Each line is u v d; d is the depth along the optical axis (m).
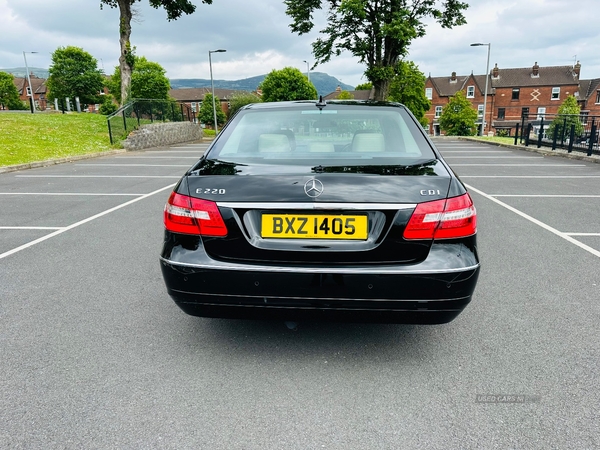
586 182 9.51
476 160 14.18
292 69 74.50
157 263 4.41
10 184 9.55
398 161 2.56
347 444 1.93
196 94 114.88
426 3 33.00
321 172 2.34
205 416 2.12
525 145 19.12
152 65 75.81
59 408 2.17
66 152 15.55
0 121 19.50
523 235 5.37
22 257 4.59
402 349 2.72
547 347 2.74
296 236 2.29
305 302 2.28
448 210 2.26
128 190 8.70
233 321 3.12
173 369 2.52
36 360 2.60
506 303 3.40
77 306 3.38
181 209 2.39
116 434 1.99
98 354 2.68
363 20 32.28
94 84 70.56
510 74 78.06
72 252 4.76
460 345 2.77
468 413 2.12
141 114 21.86
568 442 1.93
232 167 2.50
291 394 2.28
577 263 4.34
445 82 81.31
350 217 2.26
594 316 3.17
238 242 2.31
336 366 2.54
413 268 2.22
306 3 33.75
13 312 3.27
